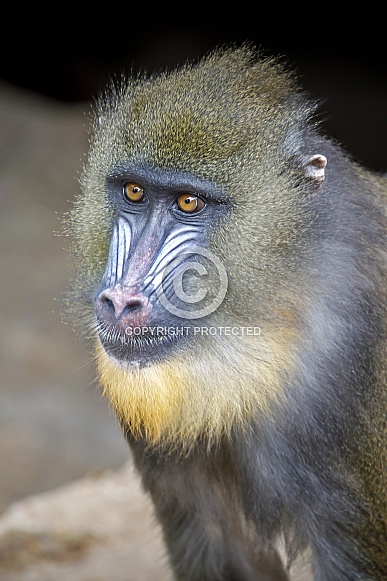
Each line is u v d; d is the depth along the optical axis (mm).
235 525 10977
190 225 9602
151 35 37969
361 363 9633
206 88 9750
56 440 21375
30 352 23984
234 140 9469
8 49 37406
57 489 19812
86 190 10242
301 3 38094
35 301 25719
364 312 9578
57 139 31766
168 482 10820
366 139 36094
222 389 9578
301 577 13047
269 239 9438
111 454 21125
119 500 16281
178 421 9703
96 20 37781
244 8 38125
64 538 15062
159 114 9641
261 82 9844
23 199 29203
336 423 9664
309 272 9469
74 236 10352
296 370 9562
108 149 9922
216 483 10688
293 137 9633
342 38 38312
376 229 9867
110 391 9742
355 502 9930
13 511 16094
